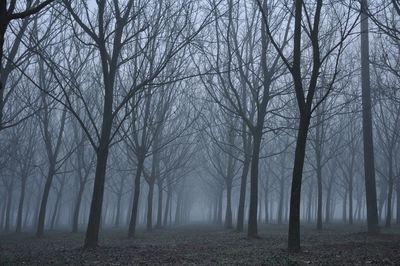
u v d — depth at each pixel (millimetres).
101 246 15273
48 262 11367
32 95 22859
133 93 14727
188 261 10852
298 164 12047
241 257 11250
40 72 19906
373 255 10938
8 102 23016
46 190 24578
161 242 18172
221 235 21766
